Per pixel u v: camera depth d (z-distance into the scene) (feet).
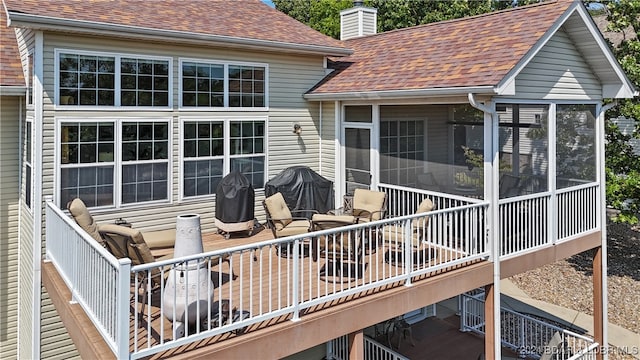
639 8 43.09
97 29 23.85
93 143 25.49
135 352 13.85
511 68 22.21
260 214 33.01
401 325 33.53
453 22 34.27
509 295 47.14
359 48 39.37
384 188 30.68
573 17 26.48
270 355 16.76
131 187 26.96
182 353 15.02
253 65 31.60
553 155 28.19
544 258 27.96
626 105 42.88
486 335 25.16
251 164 32.19
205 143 29.84
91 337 15.93
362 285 19.79
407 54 32.17
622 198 43.06
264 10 38.78
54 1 25.71
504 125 25.40
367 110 31.63
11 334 28.94
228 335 16.34
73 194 25.00
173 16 29.55
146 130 27.35
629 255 54.24
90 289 16.81
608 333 38.17
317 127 35.27
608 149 44.42
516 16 28.91
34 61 23.65
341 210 30.27
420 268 23.11
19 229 28.60
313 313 18.21
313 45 31.81
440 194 27.07
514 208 26.08
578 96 29.58
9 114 27.68
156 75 27.50
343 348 31.73
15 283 28.81
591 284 47.75
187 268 14.97
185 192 29.22
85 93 25.08
